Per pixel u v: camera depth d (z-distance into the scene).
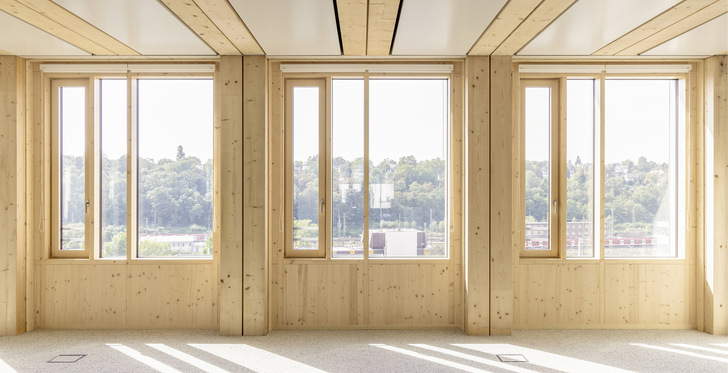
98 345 4.24
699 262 4.74
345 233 4.88
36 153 4.77
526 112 4.91
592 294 4.80
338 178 4.89
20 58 4.60
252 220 4.55
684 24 3.69
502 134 4.55
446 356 3.95
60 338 4.44
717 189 4.60
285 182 4.88
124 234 4.86
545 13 3.45
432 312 4.80
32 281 4.75
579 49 4.37
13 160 4.54
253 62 4.55
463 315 4.70
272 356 3.95
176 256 4.88
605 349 4.13
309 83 4.90
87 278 4.77
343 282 4.79
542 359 3.87
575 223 4.90
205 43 4.19
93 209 4.79
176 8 3.34
